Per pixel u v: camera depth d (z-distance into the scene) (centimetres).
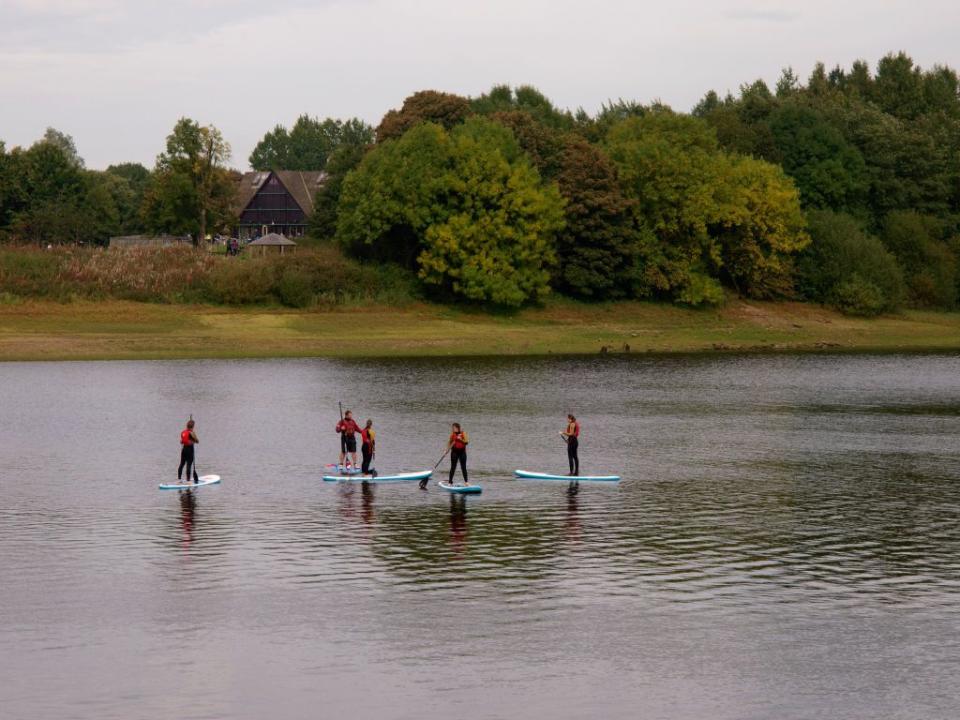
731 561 3431
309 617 2902
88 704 2384
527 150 14038
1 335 10188
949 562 3434
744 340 12175
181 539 3650
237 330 10988
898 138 15725
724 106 17738
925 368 9806
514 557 3456
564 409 7062
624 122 14938
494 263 12531
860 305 13675
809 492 4503
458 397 7594
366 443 4691
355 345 10675
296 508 4131
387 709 2372
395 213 12681
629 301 13525
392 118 14762
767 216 13862
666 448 5638
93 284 11606
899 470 5028
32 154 16975
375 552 3503
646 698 2438
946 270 14638
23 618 2883
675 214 13512
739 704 2411
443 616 2914
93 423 6266
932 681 2533
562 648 2705
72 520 3906
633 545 3616
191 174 14712
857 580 3244
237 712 2352
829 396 7856
